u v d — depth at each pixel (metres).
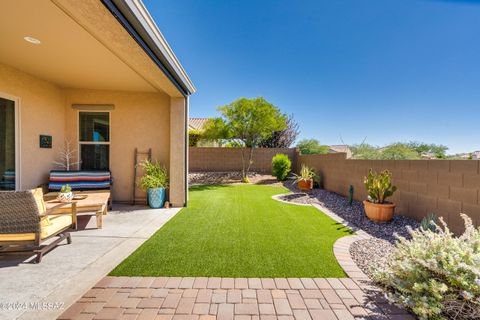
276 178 12.88
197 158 14.15
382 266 2.89
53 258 3.16
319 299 2.30
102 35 3.15
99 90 6.53
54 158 6.10
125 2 2.70
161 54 4.02
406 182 4.89
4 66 4.75
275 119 12.02
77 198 4.79
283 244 3.66
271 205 6.63
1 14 3.08
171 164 6.35
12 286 2.48
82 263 3.01
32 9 2.97
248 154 14.27
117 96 6.57
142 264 2.99
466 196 3.60
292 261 3.09
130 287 2.47
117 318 2.01
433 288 2.00
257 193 8.86
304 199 7.53
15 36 3.67
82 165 6.63
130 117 6.61
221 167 14.23
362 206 6.11
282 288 2.47
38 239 2.99
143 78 5.54
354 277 2.70
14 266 2.93
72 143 6.53
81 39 3.77
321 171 10.02
